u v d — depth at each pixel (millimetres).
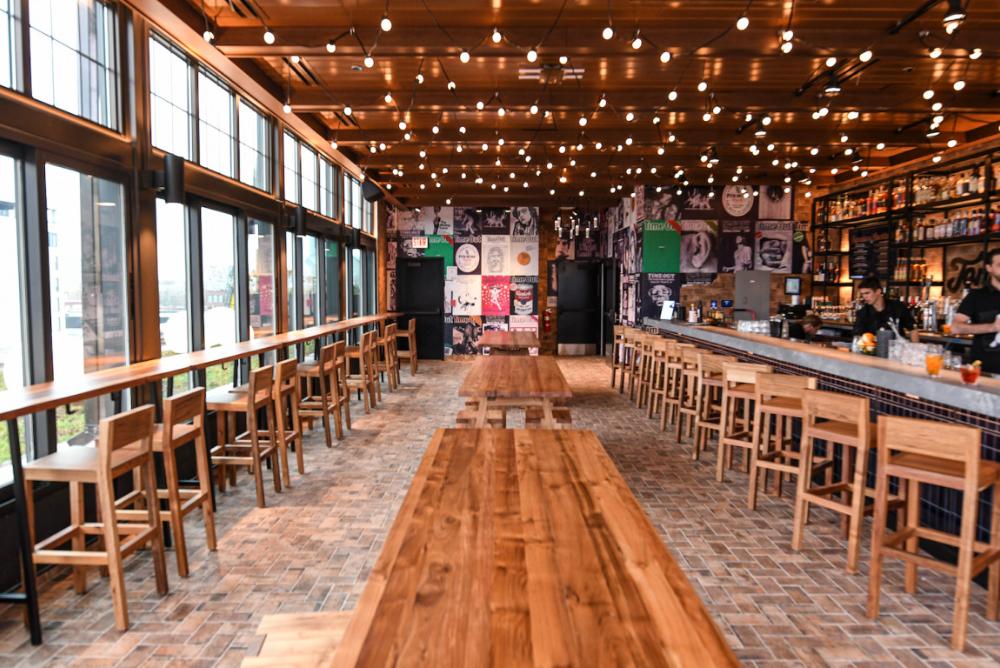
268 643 1781
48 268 3693
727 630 2811
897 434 2869
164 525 3955
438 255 14602
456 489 2055
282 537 3848
